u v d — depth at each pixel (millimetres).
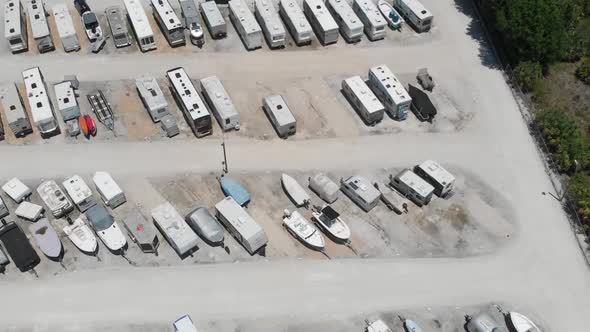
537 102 71562
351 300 53969
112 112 68562
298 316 52844
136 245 57344
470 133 67875
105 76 72562
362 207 60750
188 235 55875
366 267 56281
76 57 74688
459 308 53688
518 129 68312
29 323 51938
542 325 52875
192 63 74438
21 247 55312
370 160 64812
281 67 74438
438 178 60688
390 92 67812
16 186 60344
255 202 60938
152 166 63656
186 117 68188
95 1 82312
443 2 83938
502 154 65875
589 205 59156
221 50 76250
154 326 51875
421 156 65438
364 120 68688
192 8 77875
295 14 77375
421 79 72438
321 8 77812
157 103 66625
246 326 52125
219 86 68688
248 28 74562
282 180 61656
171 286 54469
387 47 77375
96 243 56719
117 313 52625
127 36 75625
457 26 80438
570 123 66375
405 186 60781
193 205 60594
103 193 59250
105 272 55344
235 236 57688
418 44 77938
